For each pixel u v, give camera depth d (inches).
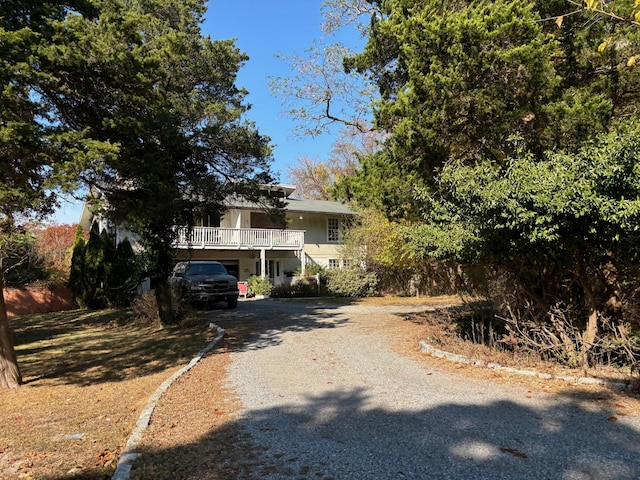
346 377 283.1
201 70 530.0
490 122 326.3
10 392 282.4
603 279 296.2
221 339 452.4
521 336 314.3
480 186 260.4
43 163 249.3
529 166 250.2
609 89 325.1
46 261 1122.7
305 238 1229.7
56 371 349.7
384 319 585.3
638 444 162.1
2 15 247.1
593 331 275.1
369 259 1061.1
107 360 383.9
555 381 251.4
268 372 305.7
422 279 1062.4
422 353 348.2
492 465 148.5
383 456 159.2
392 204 399.2
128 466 157.5
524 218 231.9
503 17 303.0
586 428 179.3
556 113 304.0
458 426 186.4
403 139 357.7
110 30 279.1
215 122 478.9
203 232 984.3
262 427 195.0
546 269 313.3
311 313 677.3
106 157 249.8
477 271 371.6
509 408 208.1
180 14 547.2
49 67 254.2
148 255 592.7
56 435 199.6
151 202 328.2
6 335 300.5
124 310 796.0
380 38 449.7
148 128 321.7
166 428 197.9
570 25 338.0
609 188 218.1
